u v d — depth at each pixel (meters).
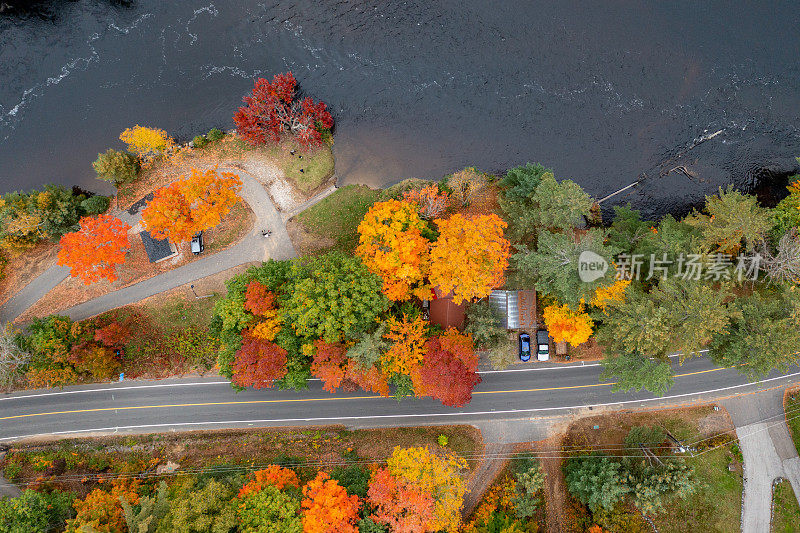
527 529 51.16
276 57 67.81
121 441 57.06
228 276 60.41
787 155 64.75
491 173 64.56
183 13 68.50
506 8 67.44
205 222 52.97
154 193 61.50
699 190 64.69
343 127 65.44
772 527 54.03
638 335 45.94
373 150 64.88
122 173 61.00
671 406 57.84
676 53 66.31
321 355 47.09
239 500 45.53
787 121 65.12
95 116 66.69
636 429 53.66
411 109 66.25
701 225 50.56
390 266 47.78
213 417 57.88
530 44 67.12
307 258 53.56
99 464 55.47
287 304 48.78
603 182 65.12
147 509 44.75
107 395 57.97
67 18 68.25
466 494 55.25
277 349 48.22
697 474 55.38
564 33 66.94
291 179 62.59
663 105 66.00
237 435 57.12
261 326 48.44
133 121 66.31
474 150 65.56
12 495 53.59
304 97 66.06
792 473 55.56
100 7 68.50
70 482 54.28
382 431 57.22
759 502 54.75
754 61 65.69
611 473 49.84
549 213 49.88
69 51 68.12
